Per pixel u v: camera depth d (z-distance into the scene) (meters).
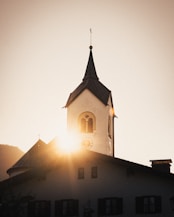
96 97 86.62
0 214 51.09
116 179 54.00
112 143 90.25
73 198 54.94
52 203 55.44
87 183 54.94
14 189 56.44
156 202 52.19
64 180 55.75
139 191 52.97
